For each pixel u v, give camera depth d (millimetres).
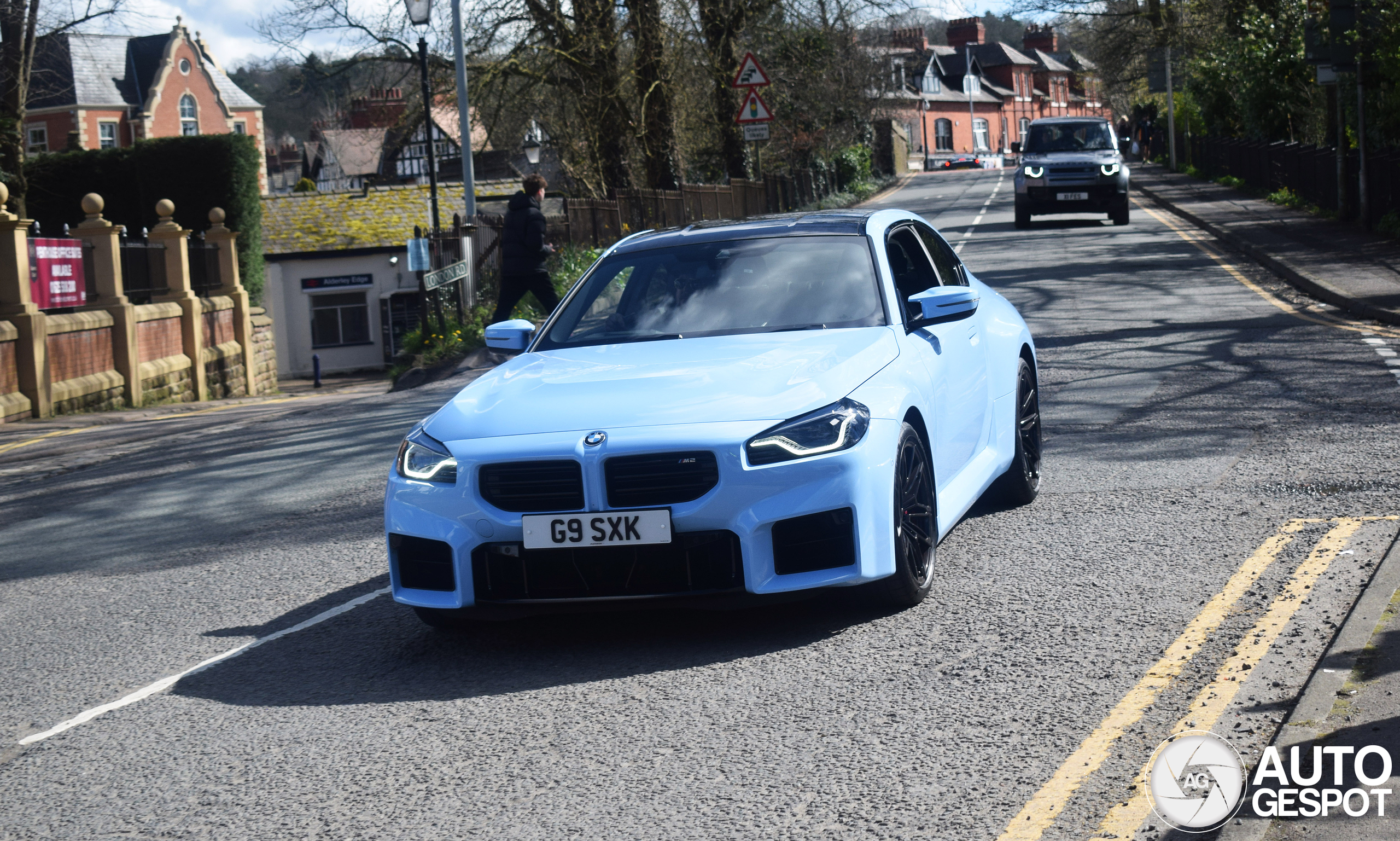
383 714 4328
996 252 22219
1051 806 3207
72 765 4078
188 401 21734
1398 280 14836
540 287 15727
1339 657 3982
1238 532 5730
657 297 5789
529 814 3430
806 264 5762
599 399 4824
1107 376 10430
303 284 42875
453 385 14914
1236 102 35281
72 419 16516
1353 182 22344
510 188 47719
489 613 4738
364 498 8477
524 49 27328
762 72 19328
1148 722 3701
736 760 3682
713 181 38812
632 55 28172
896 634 4727
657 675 4500
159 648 5406
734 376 4863
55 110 67688
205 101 72500
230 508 8641
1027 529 6137
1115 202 26016
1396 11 19750
